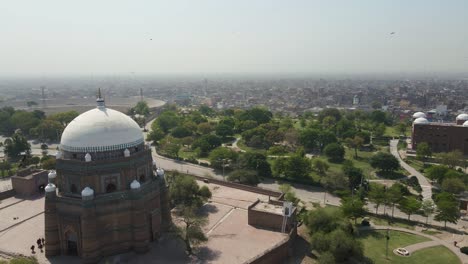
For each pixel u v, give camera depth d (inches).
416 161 5339.6
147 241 2293.3
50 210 2196.1
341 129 7057.1
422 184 4343.0
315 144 6023.6
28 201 3137.3
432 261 2490.2
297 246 2623.0
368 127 7746.1
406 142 6589.6
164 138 6205.7
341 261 2352.4
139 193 2220.7
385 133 7440.9
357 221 3225.9
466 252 2596.0
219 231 2598.4
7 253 2255.2
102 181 2191.2
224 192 3491.6
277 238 2488.9
